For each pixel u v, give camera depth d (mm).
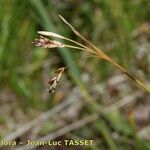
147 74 399
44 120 361
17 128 357
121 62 395
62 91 392
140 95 376
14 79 380
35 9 399
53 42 188
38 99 383
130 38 398
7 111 375
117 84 391
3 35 393
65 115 368
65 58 345
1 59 387
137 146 304
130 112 344
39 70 406
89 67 407
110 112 348
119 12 401
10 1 399
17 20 401
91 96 384
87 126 349
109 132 333
